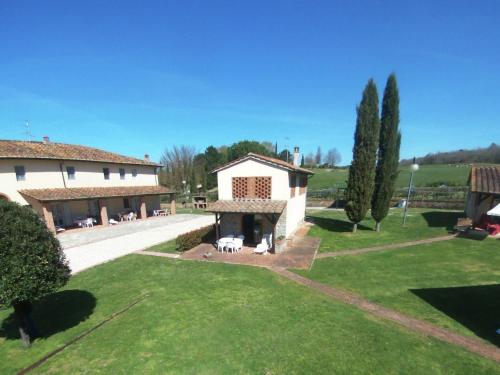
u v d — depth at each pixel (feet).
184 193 161.17
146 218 104.73
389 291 34.27
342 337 24.86
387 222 77.87
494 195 64.39
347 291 34.53
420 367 20.90
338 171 253.03
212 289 35.76
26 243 22.30
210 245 58.23
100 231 79.77
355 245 56.18
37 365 22.54
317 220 85.76
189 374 20.86
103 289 37.17
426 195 109.60
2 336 27.20
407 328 26.17
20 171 74.43
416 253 49.44
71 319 29.66
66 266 25.91
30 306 25.31
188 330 26.61
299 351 23.13
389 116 63.98
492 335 24.88
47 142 94.53
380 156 65.72
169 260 49.16
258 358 22.44
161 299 33.37
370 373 20.43
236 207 54.80
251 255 50.31
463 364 21.15
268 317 28.58
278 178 56.70
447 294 33.04
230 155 268.21
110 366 21.99
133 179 110.01
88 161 90.33
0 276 21.02
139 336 25.93
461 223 66.90
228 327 26.94
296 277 39.42
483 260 44.52
